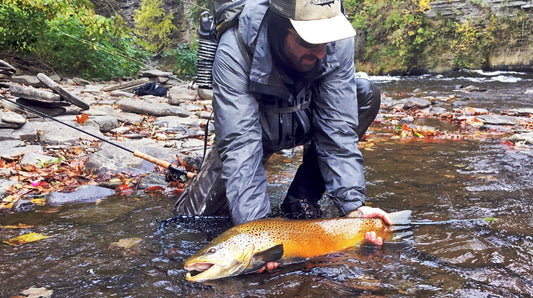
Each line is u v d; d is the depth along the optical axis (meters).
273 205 3.52
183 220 3.15
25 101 7.06
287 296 2.09
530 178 4.11
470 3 21.34
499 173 4.33
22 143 5.50
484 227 2.91
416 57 21.94
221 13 2.68
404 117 8.84
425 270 2.33
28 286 2.23
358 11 23.61
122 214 3.39
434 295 2.06
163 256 2.59
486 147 5.72
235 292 2.14
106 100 10.05
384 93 13.82
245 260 2.29
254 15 2.54
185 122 7.74
